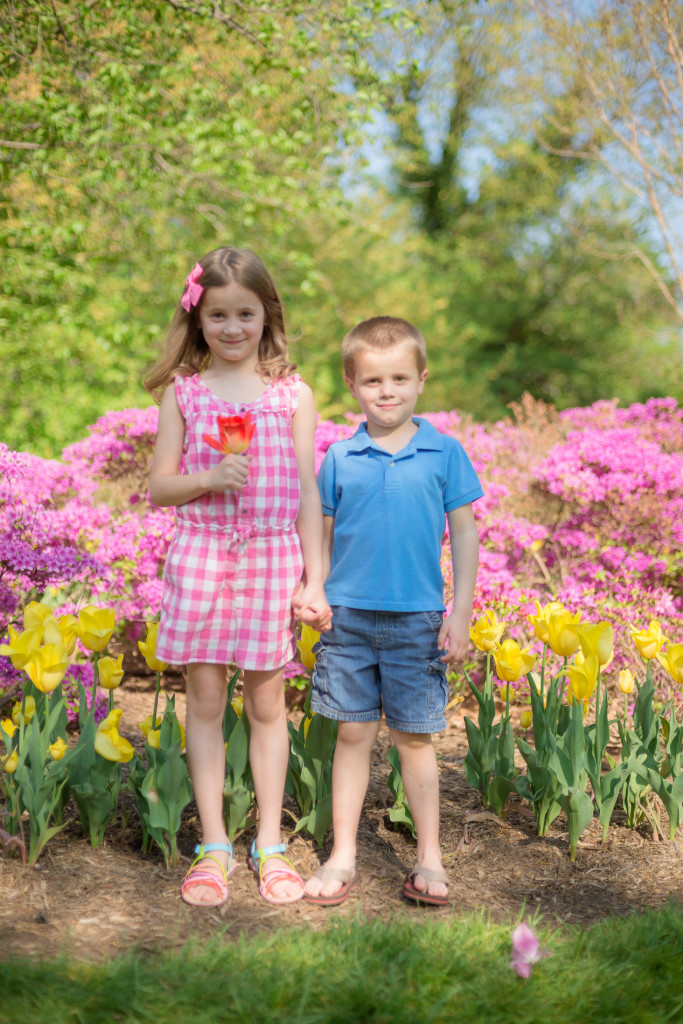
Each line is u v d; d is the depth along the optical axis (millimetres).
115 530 4066
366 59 6570
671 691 3242
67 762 2305
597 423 6109
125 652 4355
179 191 6738
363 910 2168
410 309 15844
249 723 2432
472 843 2592
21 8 5613
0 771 2600
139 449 4957
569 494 4691
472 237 20109
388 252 15672
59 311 6488
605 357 19609
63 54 6059
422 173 19969
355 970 1790
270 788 2305
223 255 2266
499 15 7770
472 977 1810
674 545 4641
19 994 1661
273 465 2232
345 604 2254
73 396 8039
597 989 1768
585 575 4641
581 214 17047
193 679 2256
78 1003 1633
